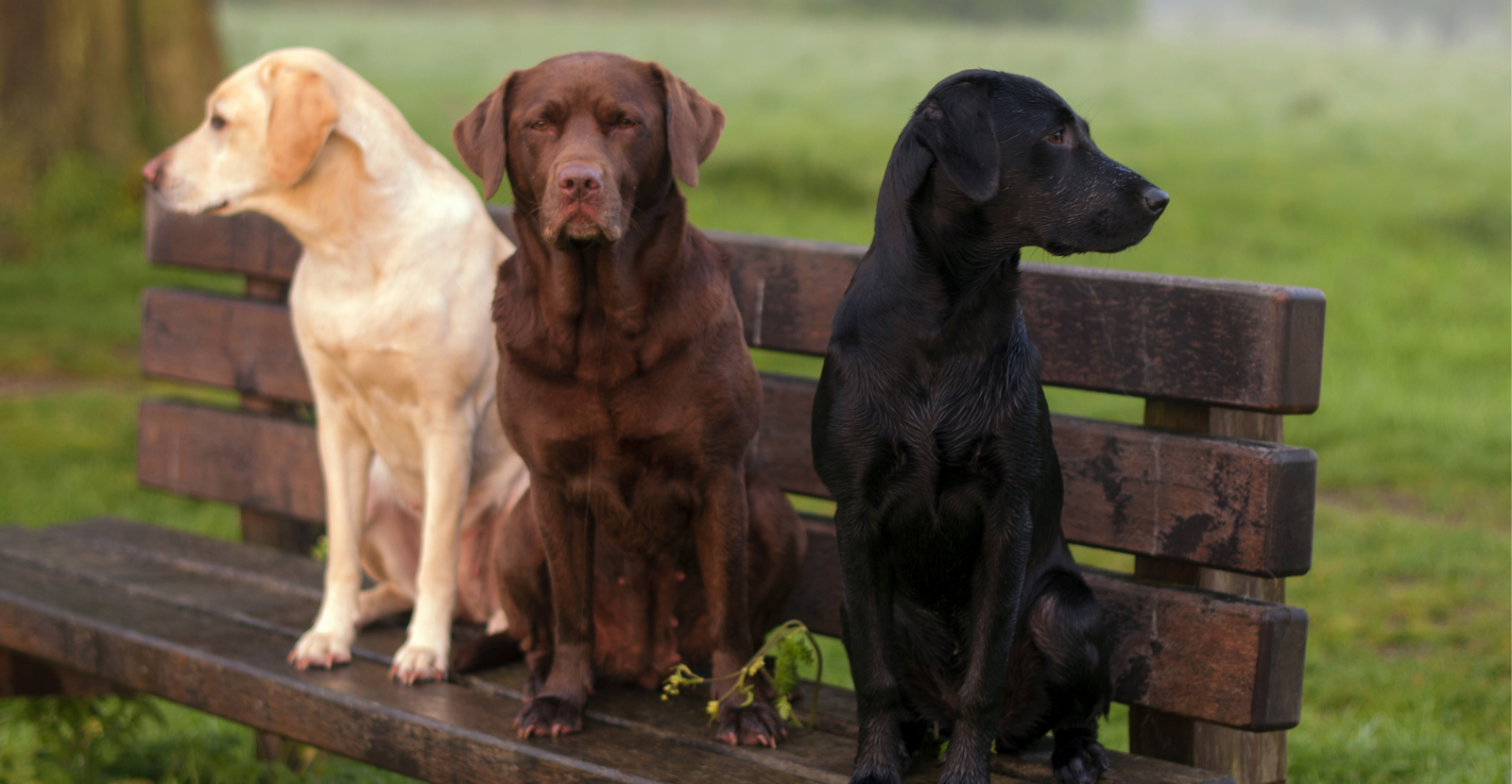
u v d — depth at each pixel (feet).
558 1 231.30
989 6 231.50
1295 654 8.55
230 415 13.85
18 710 12.77
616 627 10.02
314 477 13.17
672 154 8.93
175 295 14.28
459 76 111.96
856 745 8.82
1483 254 49.21
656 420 9.03
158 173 10.84
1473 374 31.99
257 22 175.22
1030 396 7.80
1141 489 9.06
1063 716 8.31
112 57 46.52
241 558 12.83
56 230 44.86
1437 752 12.53
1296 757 12.50
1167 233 51.44
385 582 12.05
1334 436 26.18
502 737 8.78
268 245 13.53
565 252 8.69
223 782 12.80
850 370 7.88
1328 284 42.70
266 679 9.93
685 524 9.64
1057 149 7.54
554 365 9.00
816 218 54.75
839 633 10.73
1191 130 83.05
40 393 29.27
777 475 11.03
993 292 7.76
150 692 10.71
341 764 13.24
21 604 11.52
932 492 7.84
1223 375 8.70
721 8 238.07
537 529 9.75
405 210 10.62
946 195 7.60
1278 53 157.28
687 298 9.03
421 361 10.53
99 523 14.17
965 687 7.86
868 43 153.38
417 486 11.34
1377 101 102.78
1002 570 7.79
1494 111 96.27
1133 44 164.35
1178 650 8.81
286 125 10.25
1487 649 15.74
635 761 8.43
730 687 9.23
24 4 45.44
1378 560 18.79
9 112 45.39
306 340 10.89
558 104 8.86
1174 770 8.20
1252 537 8.54
